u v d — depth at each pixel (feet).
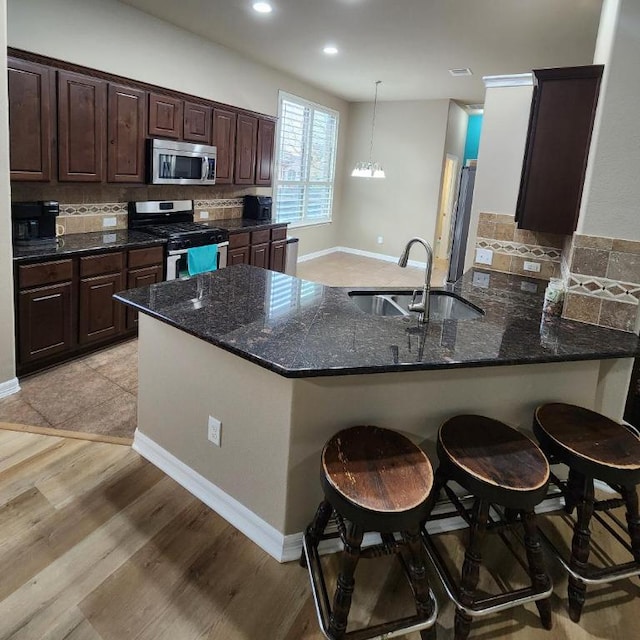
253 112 17.93
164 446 7.82
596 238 7.16
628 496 5.76
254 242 17.95
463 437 5.67
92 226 13.84
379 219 28.68
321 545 6.38
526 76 11.21
